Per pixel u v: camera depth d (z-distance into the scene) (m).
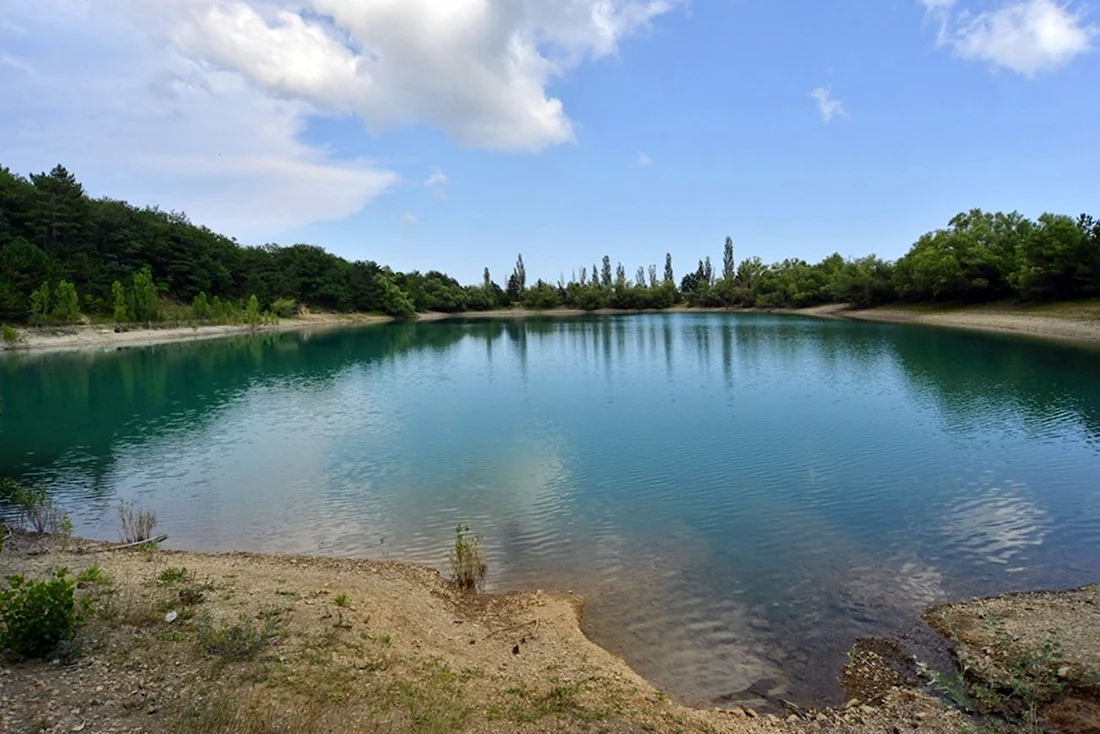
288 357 57.69
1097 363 37.28
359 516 15.55
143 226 106.44
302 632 8.18
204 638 7.51
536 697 7.11
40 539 13.54
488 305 169.50
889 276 93.94
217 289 112.88
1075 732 6.52
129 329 81.94
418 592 10.83
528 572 11.99
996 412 25.53
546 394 33.59
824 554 12.50
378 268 162.00
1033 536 13.15
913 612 10.01
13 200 90.31
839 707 7.57
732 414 26.77
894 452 20.09
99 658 6.81
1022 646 8.46
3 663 6.47
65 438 24.66
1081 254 57.75
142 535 14.27
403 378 41.97
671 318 114.44
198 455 21.84
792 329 73.38
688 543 13.25
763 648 9.03
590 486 17.41
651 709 7.09
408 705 6.49
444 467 19.75
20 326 71.06
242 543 14.04
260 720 5.74
